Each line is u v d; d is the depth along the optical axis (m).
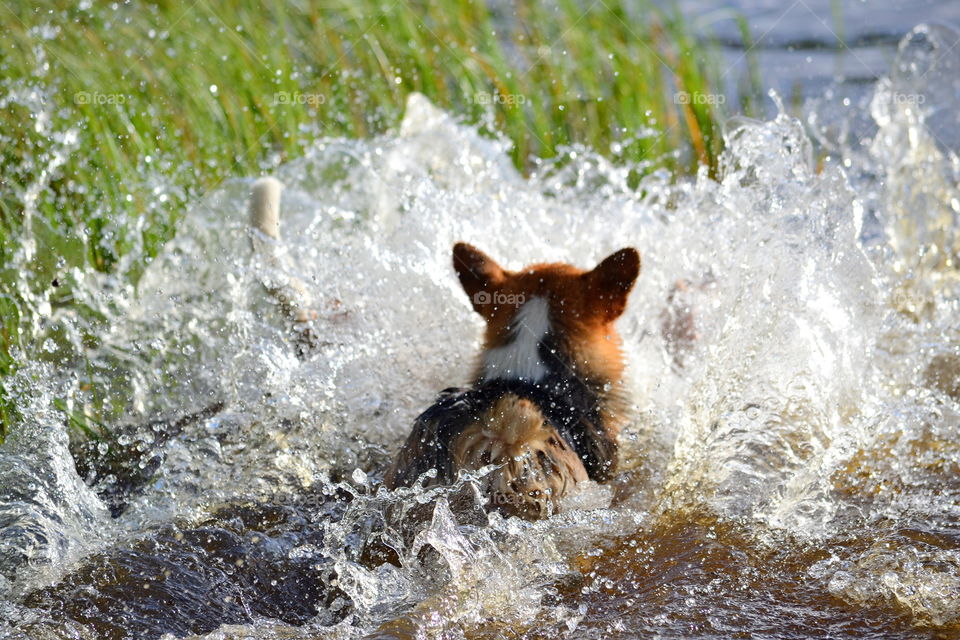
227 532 14.22
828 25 40.72
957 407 17.34
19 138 24.03
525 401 14.73
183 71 29.59
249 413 17.69
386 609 12.25
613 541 13.55
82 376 18.52
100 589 12.63
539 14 37.62
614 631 11.50
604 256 22.73
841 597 12.02
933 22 39.50
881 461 15.70
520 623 11.77
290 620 12.36
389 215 23.50
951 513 14.01
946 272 22.42
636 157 30.02
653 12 37.97
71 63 27.78
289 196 24.36
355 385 18.28
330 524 14.17
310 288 19.98
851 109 32.34
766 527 13.87
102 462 16.89
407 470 14.42
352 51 33.44
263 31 33.22
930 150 25.78
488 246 22.42
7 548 13.39
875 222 24.92
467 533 13.15
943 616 11.48
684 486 15.17
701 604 11.99
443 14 35.75
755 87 34.69
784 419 16.34
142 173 25.06
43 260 21.03
